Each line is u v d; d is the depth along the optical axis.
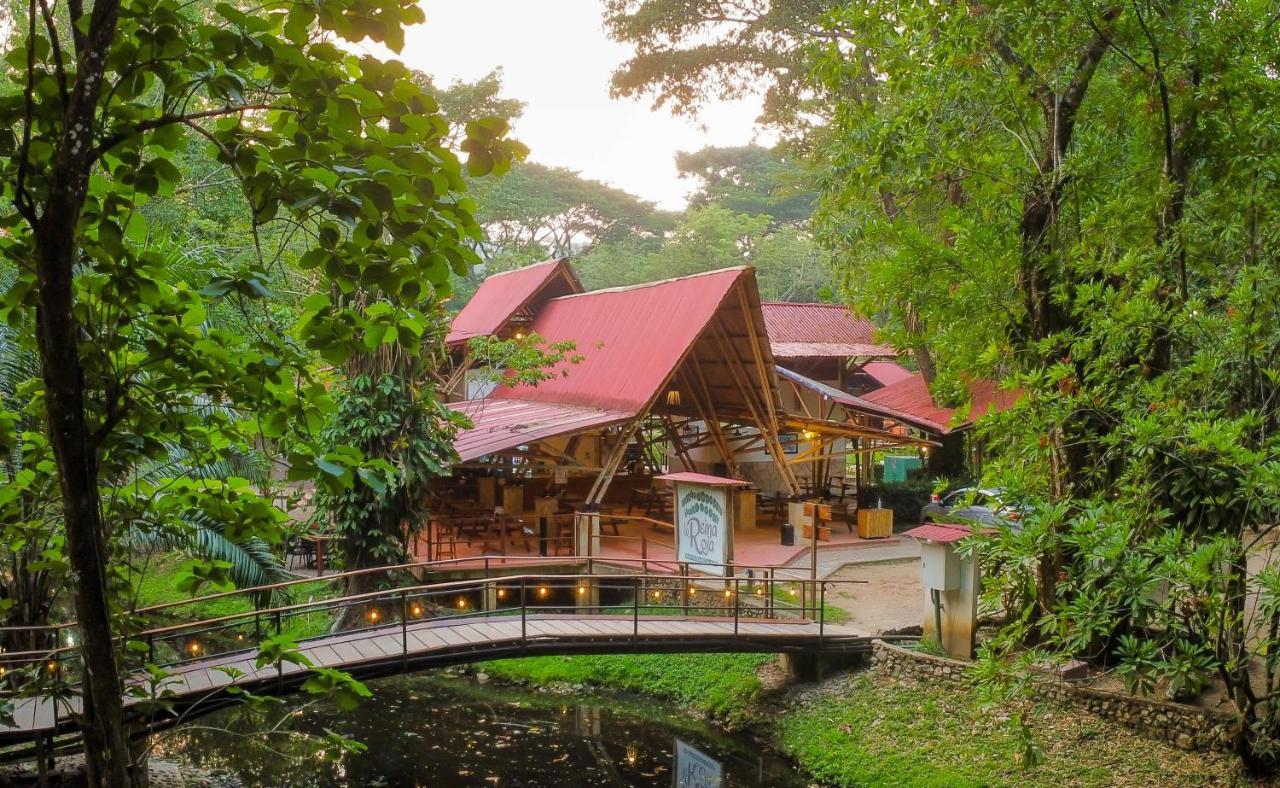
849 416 27.22
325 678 4.22
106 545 3.93
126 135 2.95
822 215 22.66
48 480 4.34
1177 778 10.91
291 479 3.74
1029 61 12.58
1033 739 12.31
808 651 14.93
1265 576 8.01
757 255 53.06
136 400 3.69
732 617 16.19
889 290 13.29
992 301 12.87
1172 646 11.54
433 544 21.88
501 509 22.19
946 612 14.82
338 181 3.22
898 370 39.66
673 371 21.33
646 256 55.94
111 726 2.95
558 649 13.50
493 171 3.46
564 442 26.11
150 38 3.17
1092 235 11.48
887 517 24.08
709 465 29.17
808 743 13.86
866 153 15.77
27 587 9.82
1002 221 13.32
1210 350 9.66
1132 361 11.77
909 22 13.27
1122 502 9.39
